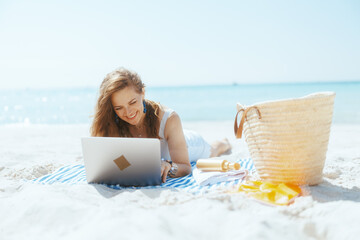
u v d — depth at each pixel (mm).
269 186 2248
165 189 2396
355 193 2193
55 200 1973
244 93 35656
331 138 5723
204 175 2586
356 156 3598
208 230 1572
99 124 2887
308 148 2229
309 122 2184
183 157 2975
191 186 2502
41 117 13531
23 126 10102
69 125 10039
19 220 1816
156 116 2957
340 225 1615
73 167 3207
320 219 1687
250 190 2254
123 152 2408
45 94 43938
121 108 2684
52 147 5328
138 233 1471
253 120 2354
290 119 2182
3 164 3682
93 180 2572
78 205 1904
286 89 43844
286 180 2305
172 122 2965
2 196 2324
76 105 20906
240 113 2551
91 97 33500
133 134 3049
